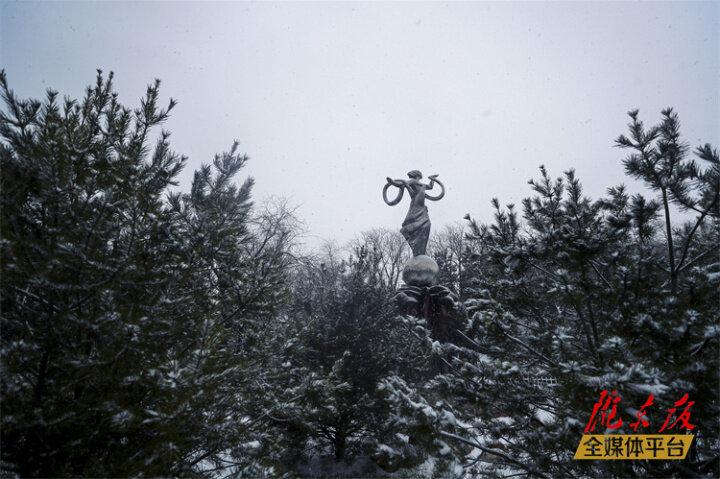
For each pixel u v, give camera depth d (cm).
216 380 486
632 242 527
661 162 489
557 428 452
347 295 1234
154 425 450
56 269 428
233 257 619
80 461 446
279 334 725
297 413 677
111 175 508
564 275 491
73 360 417
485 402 513
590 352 487
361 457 1067
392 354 1110
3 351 404
